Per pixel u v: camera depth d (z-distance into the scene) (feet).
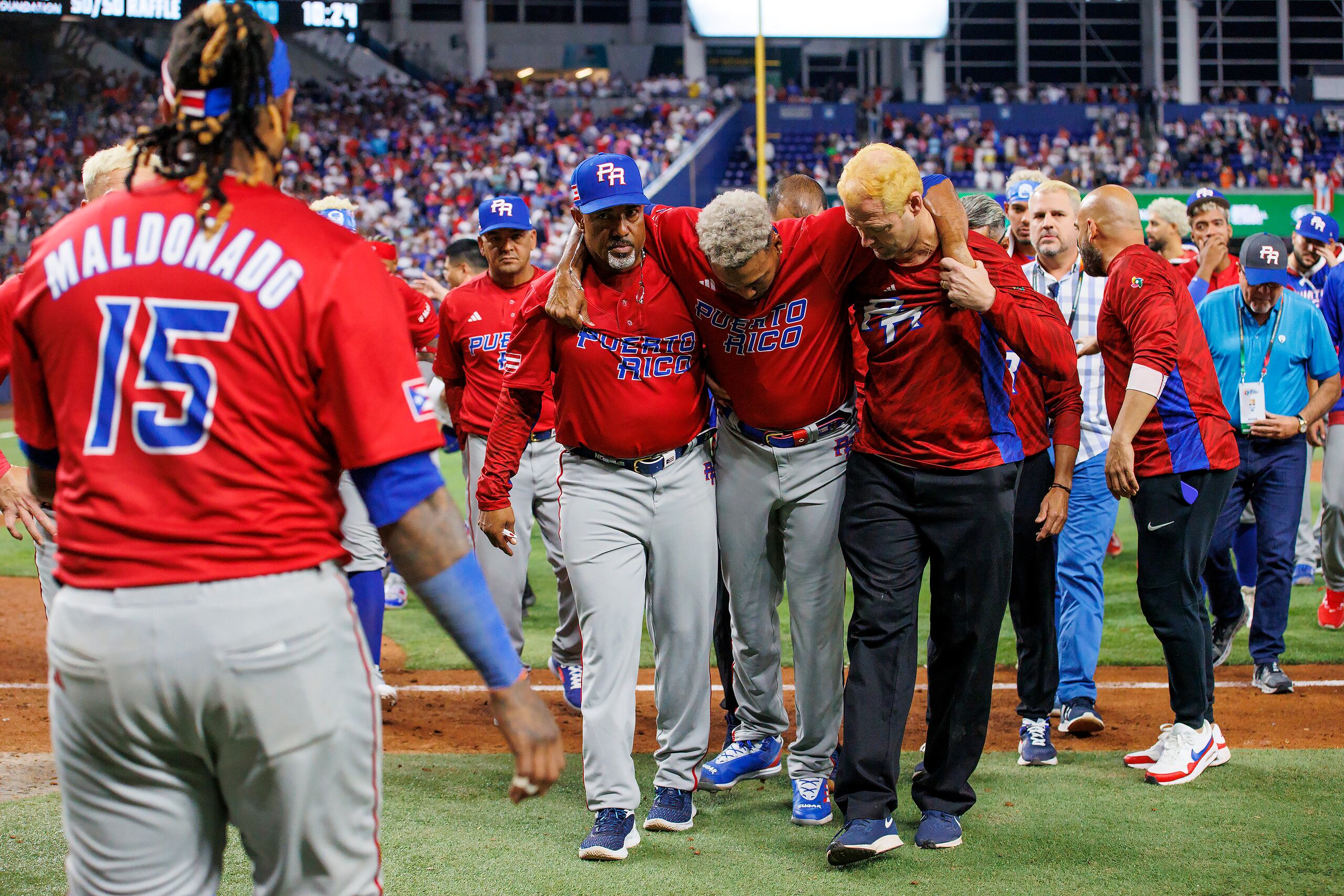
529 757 5.68
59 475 5.45
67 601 5.29
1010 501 10.67
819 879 10.13
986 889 9.89
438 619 5.71
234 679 5.14
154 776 5.40
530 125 102.83
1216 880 10.00
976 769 13.26
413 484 5.51
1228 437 12.88
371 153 96.58
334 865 5.58
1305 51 128.16
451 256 19.89
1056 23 130.52
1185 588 12.69
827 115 104.94
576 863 10.48
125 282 5.23
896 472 10.71
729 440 11.56
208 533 5.16
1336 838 10.91
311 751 5.36
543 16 126.41
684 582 11.21
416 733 14.90
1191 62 109.19
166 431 5.16
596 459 11.13
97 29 98.22
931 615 11.05
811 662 11.52
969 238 10.79
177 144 5.45
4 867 9.94
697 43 111.75
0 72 94.68
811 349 10.82
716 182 98.78
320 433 5.50
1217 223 18.52
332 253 5.44
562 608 15.90
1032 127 106.93
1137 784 12.62
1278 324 16.46
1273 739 14.34
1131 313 12.53
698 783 12.80
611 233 10.23
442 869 10.27
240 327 5.20
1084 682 14.60
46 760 13.33
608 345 10.71
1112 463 12.34
